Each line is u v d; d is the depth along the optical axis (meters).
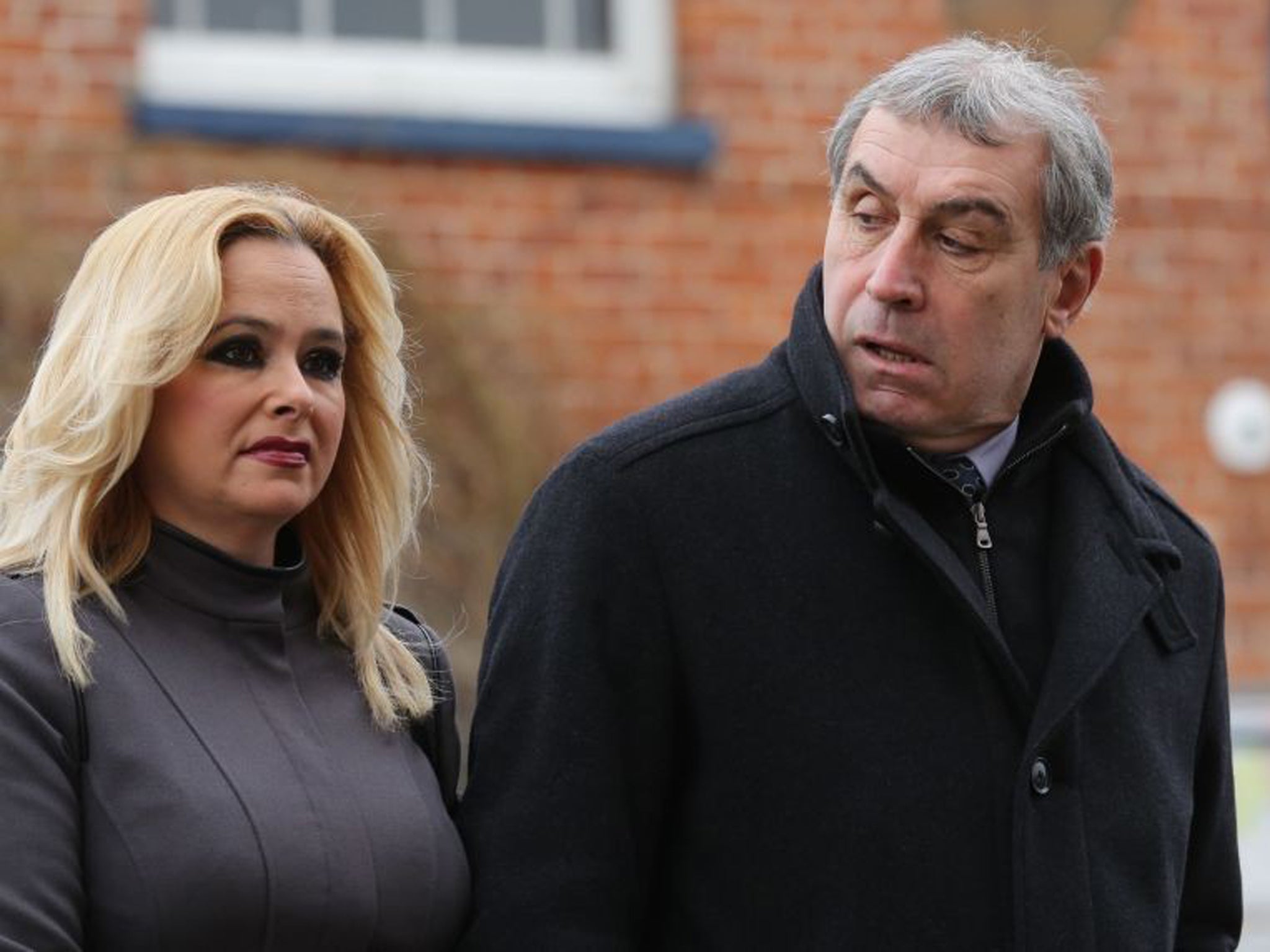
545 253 20.23
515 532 10.11
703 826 9.60
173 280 9.02
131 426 8.99
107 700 8.84
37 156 19.22
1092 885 9.66
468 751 10.26
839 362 9.80
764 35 20.78
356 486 9.89
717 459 9.88
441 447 19.31
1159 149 21.33
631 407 20.28
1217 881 10.81
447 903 9.42
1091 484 10.30
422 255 19.92
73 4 19.56
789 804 9.52
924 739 9.59
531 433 19.62
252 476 9.17
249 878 8.74
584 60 20.91
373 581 9.88
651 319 20.39
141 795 8.72
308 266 9.34
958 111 9.63
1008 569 10.04
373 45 20.59
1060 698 9.68
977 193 9.55
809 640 9.67
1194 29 21.41
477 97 20.55
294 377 9.20
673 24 20.75
